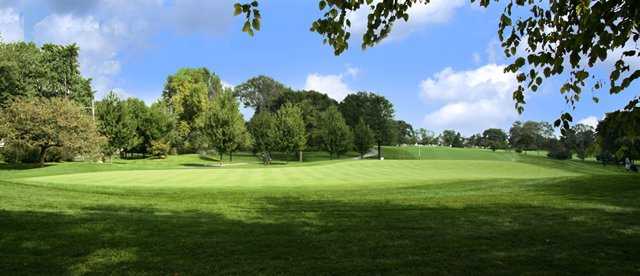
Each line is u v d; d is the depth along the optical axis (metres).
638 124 3.38
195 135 75.44
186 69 83.00
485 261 6.14
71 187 15.94
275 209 10.95
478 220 9.07
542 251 6.64
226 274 5.58
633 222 8.70
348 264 5.99
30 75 47.94
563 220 8.98
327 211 10.55
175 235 7.61
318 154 84.25
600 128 3.68
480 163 43.94
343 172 30.23
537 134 103.69
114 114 51.72
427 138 134.50
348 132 71.81
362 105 85.88
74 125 39.00
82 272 5.61
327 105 96.06
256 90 107.25
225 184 20.31
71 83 54.44
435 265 5.96
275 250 6.68
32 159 44.50
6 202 10.87
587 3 3.74
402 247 6.88
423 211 10.40
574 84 4.46
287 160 72.75
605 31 3.46
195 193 15.09
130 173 26.48
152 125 64.12
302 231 8.04
